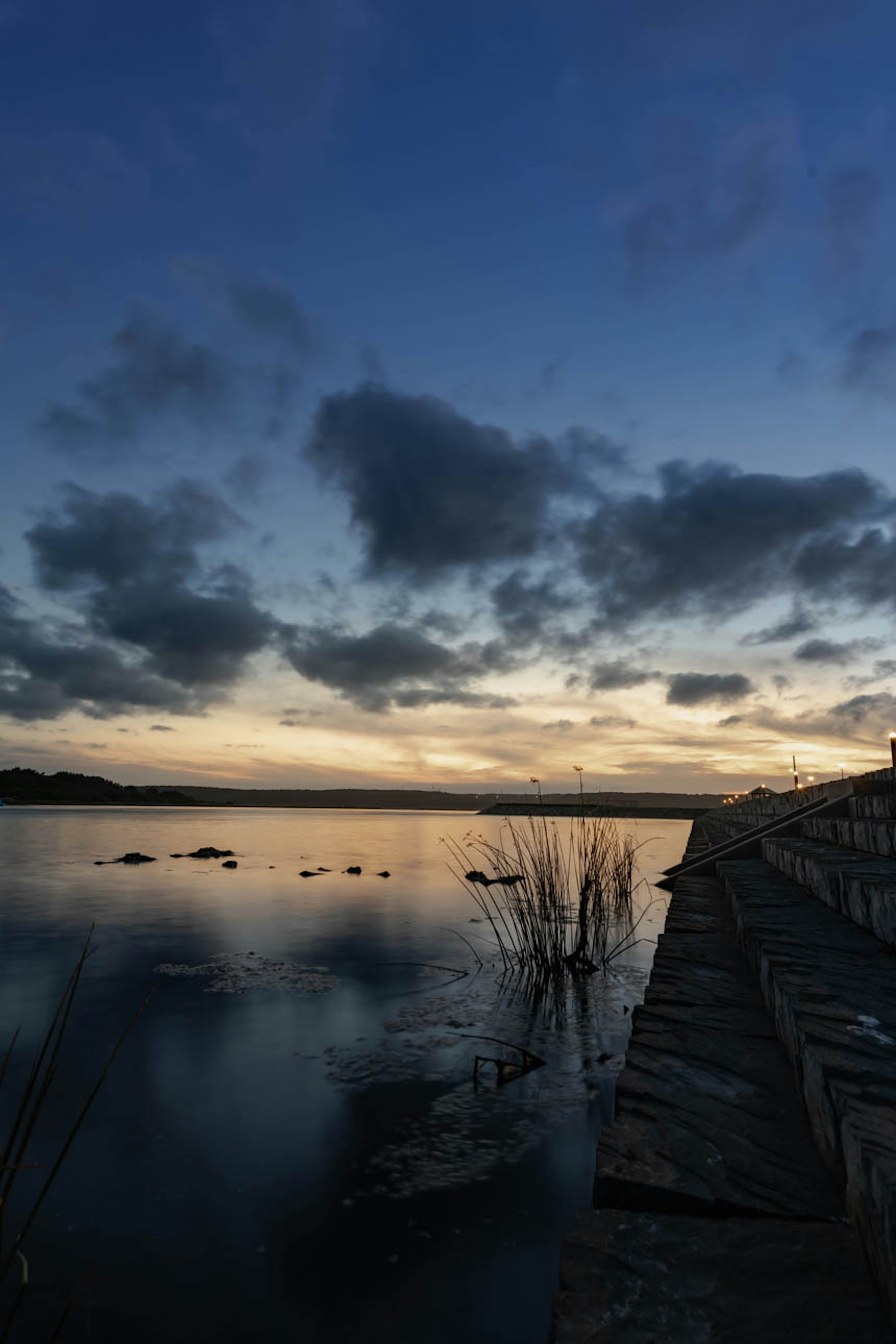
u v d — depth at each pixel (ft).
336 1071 13.46
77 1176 9.75
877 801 22.71
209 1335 6.95
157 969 21.42
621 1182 6.37
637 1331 4.60
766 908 15.78
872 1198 5.04
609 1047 14.96
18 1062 13.89
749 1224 5.79
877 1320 4.64
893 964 10.59
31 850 67.92
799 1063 8.02
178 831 109.60
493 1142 10.77
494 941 25.95
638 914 31.04
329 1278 7.79
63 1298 7.45
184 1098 12.27
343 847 75.10
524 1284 7.73
